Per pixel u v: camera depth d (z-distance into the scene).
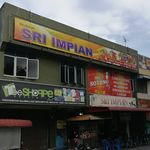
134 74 25.08
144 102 26.06
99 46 20.95
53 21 18.02
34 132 17.06
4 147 12.12
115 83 22.62
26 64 16.30
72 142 19.08
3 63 15.15
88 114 19.48
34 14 16.95
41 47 16.69
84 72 19.95
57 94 17.23
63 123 18.88
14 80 15.27
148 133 25.97
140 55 26.08
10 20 15.49
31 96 15.75
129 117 24.34
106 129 21.70
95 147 19.97
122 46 23.91
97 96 20.23
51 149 17.77
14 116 16.20
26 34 15.97
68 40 18.47
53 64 17.97
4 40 14.98
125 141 22.23
